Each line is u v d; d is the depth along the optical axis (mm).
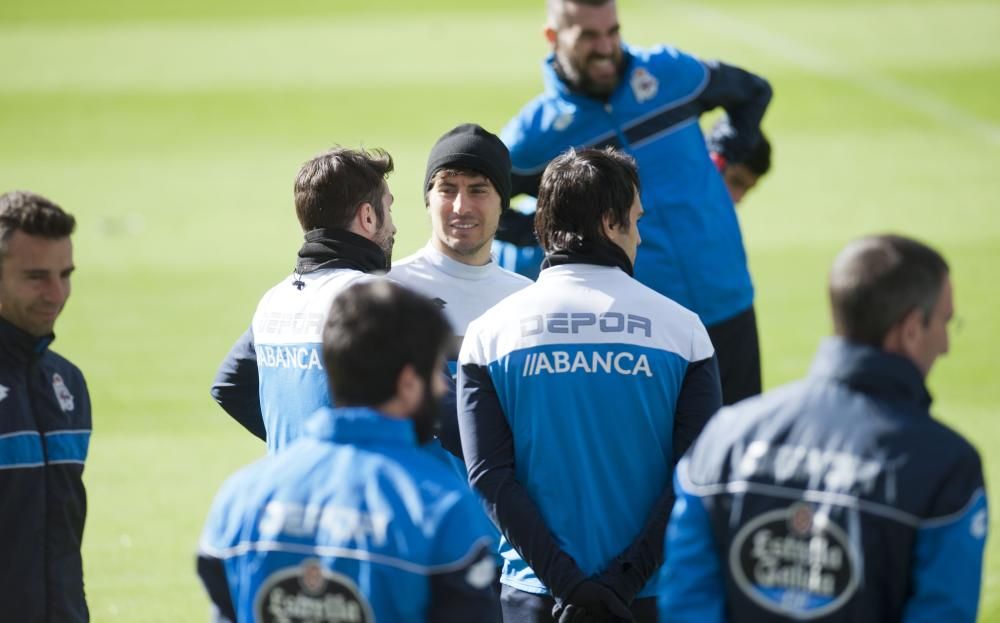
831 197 52625
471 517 9445
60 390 13328
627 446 12758
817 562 9430
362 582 9250
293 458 9750
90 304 40625
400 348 9578
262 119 70625
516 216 20141
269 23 96688
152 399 31844
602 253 13047
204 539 9953
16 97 76375
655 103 19875
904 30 87438
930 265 9648
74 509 13336
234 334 37375
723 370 20094
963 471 9328
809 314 38188
